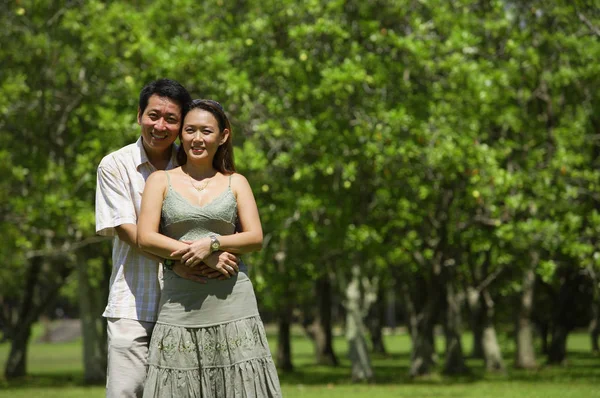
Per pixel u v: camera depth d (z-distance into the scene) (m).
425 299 41.50
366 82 27.91
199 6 29.70
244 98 26.75
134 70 28.27
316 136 27.03
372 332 58.50
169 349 7.18
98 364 35.25
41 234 31.92
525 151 31.89
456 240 31.52
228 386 7.15
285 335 41.50
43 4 30.36
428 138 27.03
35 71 31.03
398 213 30.28
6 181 31.44
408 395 24.62
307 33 27.41
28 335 40.09
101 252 35.69
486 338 35.91
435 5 28.83
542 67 30.88
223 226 7.35
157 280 7.62
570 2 29.56
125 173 7.74
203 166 7.48
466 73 27.75
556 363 42.44
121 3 29.66
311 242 30.28
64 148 32.59
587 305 48.84
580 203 31.95
